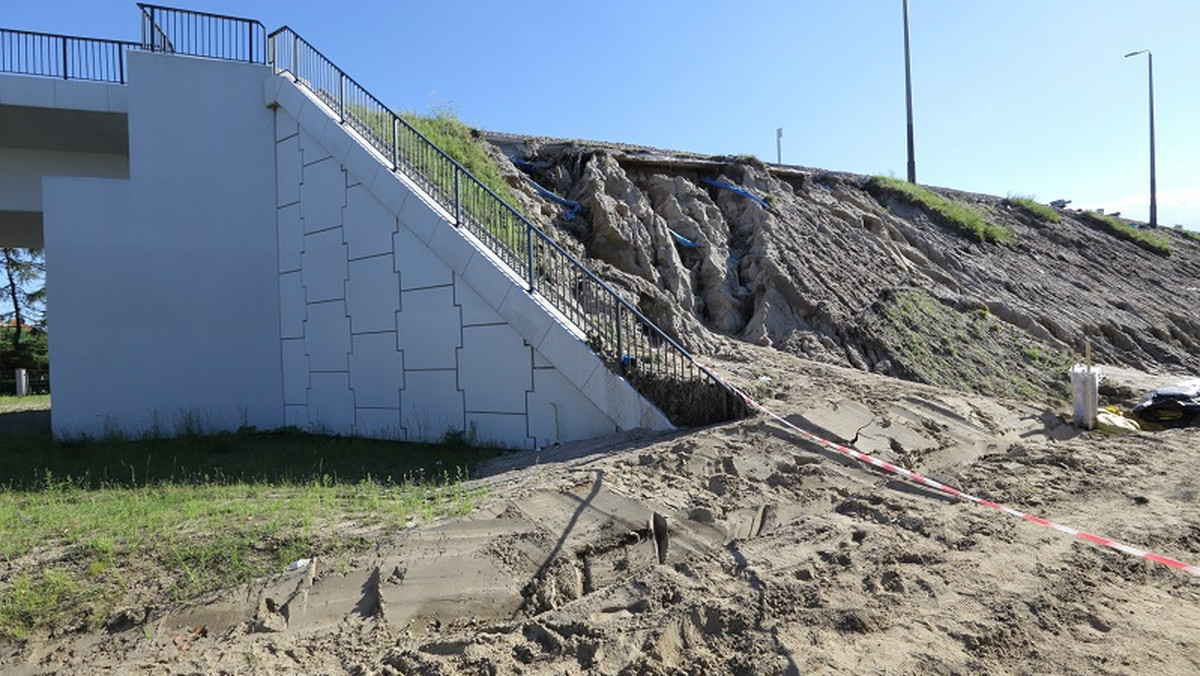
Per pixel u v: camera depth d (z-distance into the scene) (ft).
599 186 49.90
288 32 48.83
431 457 33.09
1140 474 24.85
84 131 54.13
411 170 41.63
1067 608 15.08
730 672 13.34
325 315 45.24
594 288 36.78
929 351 45.62
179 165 47.14
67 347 44.29
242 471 30.89
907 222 67.41
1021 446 28.60
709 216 53.47
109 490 27.30
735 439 25.59
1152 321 64.18
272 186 49.16
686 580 16.69
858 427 27.35
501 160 52.03
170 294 46.78
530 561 17.60
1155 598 15.66
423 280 38.60
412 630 15.31
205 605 15.76
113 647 14.58
